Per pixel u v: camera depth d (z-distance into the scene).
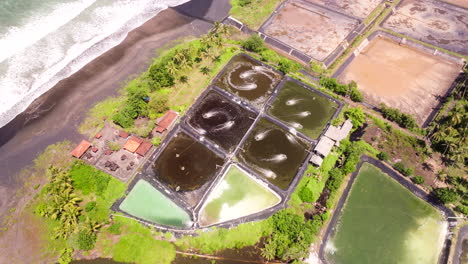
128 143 67.75
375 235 59.00
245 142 70.88
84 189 61.53
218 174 65.75
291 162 68.06
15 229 57.22
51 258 54.59
